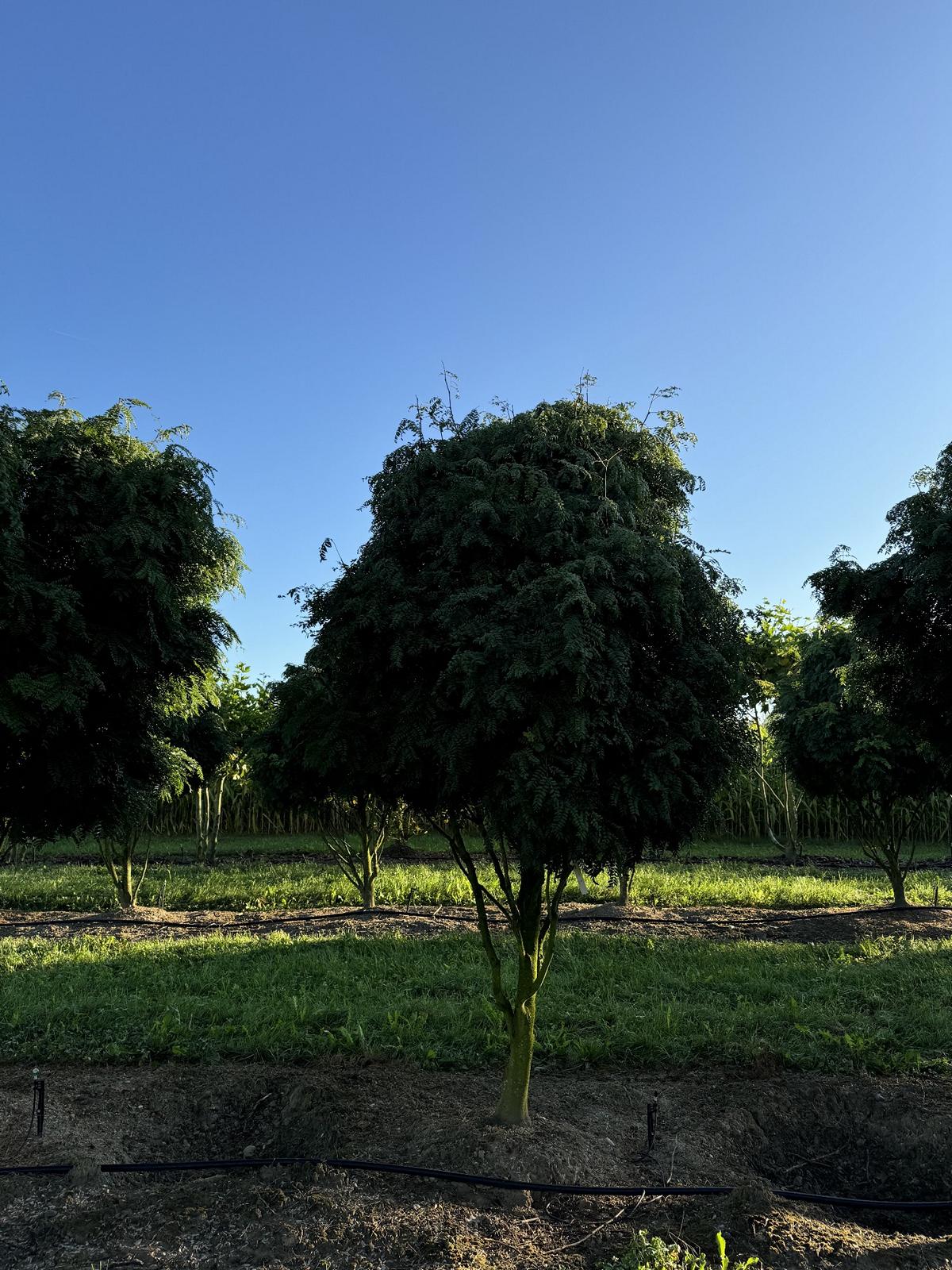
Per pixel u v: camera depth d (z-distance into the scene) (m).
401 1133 4.42
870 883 14.24
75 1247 3.43
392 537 4.37
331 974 7.67
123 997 7.03
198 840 17.77
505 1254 3.36
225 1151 4.56
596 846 3.88
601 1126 4.56
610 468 4.30
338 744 4.24
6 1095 4.99
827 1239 3.47
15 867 16.59
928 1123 4.56
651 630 4.12
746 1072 5.34
